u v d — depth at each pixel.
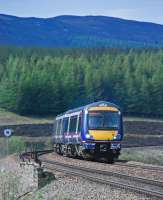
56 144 71.44
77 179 34.88
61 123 67.19
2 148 98.69
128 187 29.47
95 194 28.88
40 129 170.75
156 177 36.38
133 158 66.44
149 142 164.50
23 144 104.69
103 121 55.00
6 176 41.00
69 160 55.56
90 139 54.50
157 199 26.19
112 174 37.12
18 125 168.75
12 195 34.47
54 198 30.00
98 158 57.91
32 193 33.62
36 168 35.44
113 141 54.88
